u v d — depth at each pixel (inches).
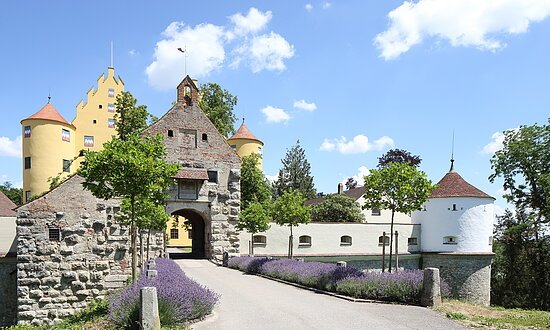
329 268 715.4
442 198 1464.1
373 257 1414.9
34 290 754.2
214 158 1240.8
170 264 794.2
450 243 1438.2
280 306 531.2
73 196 794.8
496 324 430.6
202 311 451.5
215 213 1218.0
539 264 1465.3
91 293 783.7
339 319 451.8
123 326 407.8
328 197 1904.5
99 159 475.5
